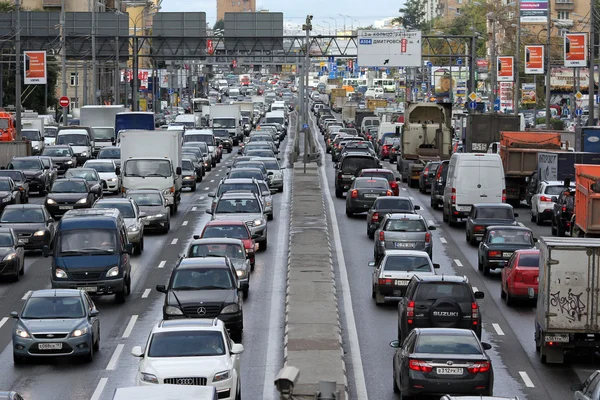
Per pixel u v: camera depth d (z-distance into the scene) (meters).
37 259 108.19
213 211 112.62
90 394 58.31
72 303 68.19
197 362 53.66
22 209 112.38
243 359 66.38
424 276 68.00
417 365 53.03
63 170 190.38
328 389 41.66
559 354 65.12
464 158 128.25
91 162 166.38
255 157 174.62
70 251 85.50
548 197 129.75
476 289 90.62
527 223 132.38
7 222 110.75
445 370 52.81
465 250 111.50
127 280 87.75
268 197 133.50
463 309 65.94
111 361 66.31
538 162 142.88
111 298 88.38
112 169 165.12
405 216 101.75
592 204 93.94
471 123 183.88
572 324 62.97
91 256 85.38
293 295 82.94
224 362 53.97
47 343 65.31
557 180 133.75
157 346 55.03
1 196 138.50
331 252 108.38
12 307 84.31
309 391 55.31
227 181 129.62
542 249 65.06
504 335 73.81
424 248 99.50
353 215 138.00
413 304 66.00
